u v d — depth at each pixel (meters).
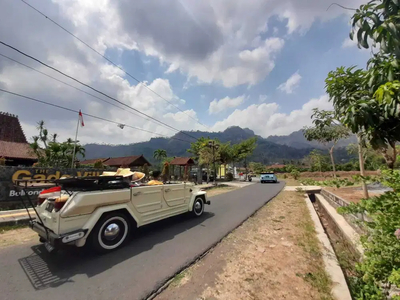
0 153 19.78
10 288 2.71
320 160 30.73
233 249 4.00
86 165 25.25
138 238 4.57
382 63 1.94
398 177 1.80
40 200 4.17
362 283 2.74
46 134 22.08
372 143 2.14
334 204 7.80
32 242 4.35
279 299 2.48
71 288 2.72
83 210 3.50
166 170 18.14
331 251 3.84
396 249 1.78
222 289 2.70
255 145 29.64
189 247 4.07
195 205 6.39
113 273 3.10
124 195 4.10
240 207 8.12
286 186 17.53
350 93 2.55
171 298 2.54
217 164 26.83
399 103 1.73
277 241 4.40
